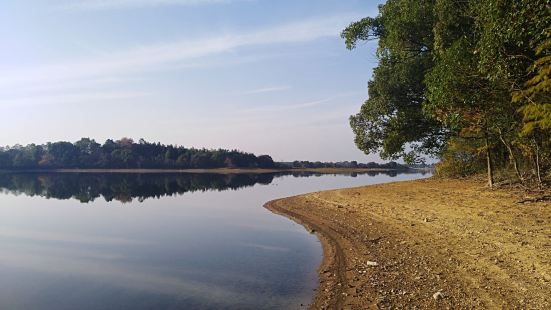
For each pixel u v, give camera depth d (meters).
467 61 14.02
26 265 12.77
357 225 16.75
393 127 23.47
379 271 10.35
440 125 22.62
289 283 10.23
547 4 9.59
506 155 25.11
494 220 13.55
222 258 13.07
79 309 8.95
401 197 22.42
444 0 16.55
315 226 18.02
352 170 137.50
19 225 20.94
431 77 16.34
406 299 8.31
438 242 12.21
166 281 10.76
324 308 8.40
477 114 16.56
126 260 13.23
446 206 17.42
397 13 21.47
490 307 7.45
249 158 142.75
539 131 15.12
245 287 10.02
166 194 40.31
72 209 28.14
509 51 11.70
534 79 10.34
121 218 23.20
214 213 24.67
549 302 7.29
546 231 11.39
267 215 23.11
